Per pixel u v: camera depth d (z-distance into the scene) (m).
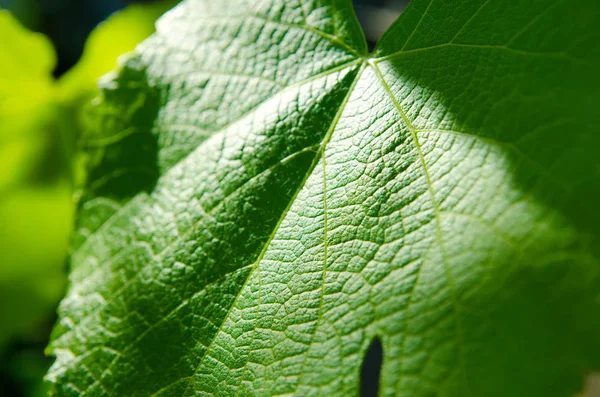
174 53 0.21
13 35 0.25
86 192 0.21
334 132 0.19
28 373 0.28
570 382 0.16
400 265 0.17
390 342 0.17
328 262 0.18
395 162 0.18
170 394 0.19
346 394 0.17
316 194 0.19
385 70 0.19
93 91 0.26
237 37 0.20
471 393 0.17
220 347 0.19
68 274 0.21
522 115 0.17
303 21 0.20
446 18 0.19
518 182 0.17
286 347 0.18
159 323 0.19
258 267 0.19
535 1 0.18
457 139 0.18
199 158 0.20
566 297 0.16
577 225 0.17
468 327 0.17
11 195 0.26
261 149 0.19
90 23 0.36
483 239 0.17
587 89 0.17
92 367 0.20
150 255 0.20
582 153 0.17
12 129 0.25
